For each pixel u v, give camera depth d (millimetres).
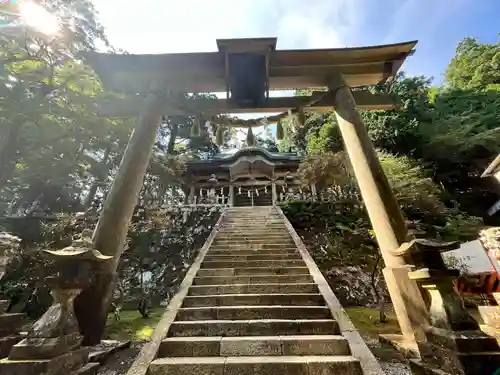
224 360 2854
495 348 2342
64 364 2502
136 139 4863
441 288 2736
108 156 11914
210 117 5730
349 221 10797
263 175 18531
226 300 4305
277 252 6793
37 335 2508
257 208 12859
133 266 9211
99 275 3488
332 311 3766
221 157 19766
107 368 3479
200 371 2740
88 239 3102
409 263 3164
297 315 3863
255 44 5289
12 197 10734
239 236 8320
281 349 3072
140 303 7566
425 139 16078
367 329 5797
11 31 6590
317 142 18797
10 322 3629
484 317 4453
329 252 9492
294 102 5656
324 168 11414
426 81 19516
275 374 2699
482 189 14742
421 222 9414
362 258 8562
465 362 2264
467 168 15297
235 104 5520
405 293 3834
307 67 5875
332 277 8961
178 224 11148
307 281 5113
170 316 3736
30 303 7023
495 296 4469
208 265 5902
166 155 14781
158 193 13742
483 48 22844
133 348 4422
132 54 5566
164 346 3121
